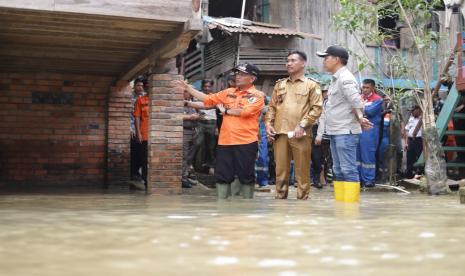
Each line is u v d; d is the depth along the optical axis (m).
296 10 15.83
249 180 6.93
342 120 6.57
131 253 2.28
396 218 4.00
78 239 2.72
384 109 11.12
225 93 7.09
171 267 1.95
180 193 8.19
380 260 2.11
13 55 9.25
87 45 8.69
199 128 10.65
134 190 9.20
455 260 2.12
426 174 9.03
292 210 4.80
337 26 10.76
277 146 6.99
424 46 9.70
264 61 14.91
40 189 9.29
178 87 8.24
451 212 4.73
